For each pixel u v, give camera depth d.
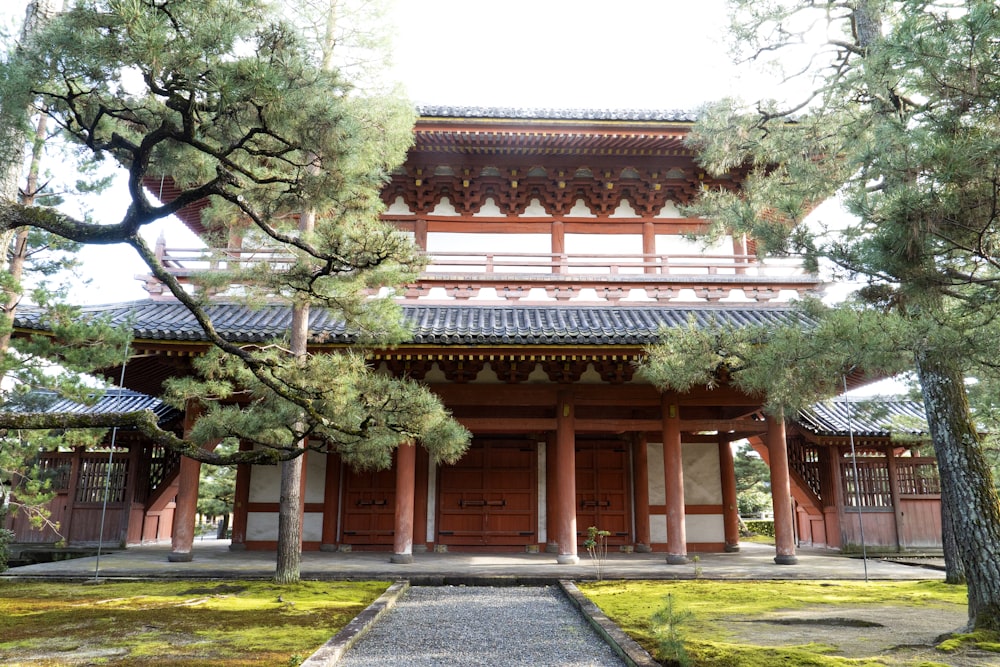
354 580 12.62
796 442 21.08
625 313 16.23
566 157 17.25
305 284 9.27
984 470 8.11
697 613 9.45
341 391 8.25
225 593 11.02
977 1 5.55
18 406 13.80
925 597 10.91
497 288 16.94
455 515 18.33
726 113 11.66
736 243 18.08
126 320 13.14
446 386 15.66
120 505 20.39
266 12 5.93
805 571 13.70
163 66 5.34
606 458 19.17
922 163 6.07
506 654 7.32
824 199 9.86
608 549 18.58
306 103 5.93
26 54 5.71
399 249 8.12
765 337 9.00
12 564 18.88
